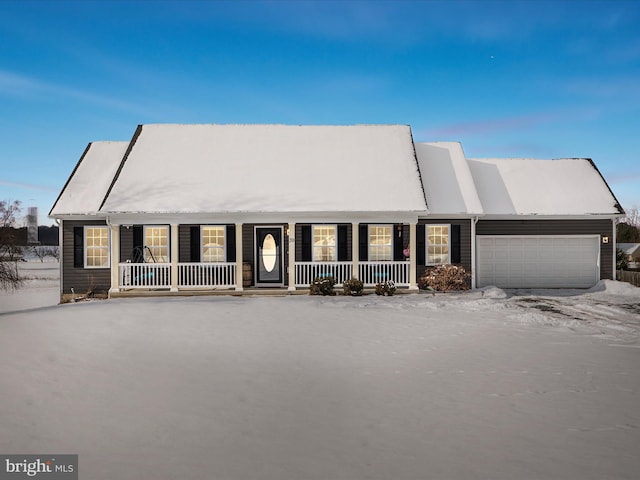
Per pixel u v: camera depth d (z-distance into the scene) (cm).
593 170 2172
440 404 613
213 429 534
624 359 834
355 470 441
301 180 1805
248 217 1681
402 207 1700
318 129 2064
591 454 472
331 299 1519
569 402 621
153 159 1870
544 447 488
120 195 1702
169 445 493
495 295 1662
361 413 583
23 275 3981
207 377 719
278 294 1678
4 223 6494
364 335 1015
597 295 1798
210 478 426
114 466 446
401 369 770
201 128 2039
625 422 555
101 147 2069
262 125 2069
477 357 845
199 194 1728
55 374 710
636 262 3703
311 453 477
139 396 633
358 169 1864
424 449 485
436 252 1897
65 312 1188
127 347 875
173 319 1134
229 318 1165
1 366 736
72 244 1809
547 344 947
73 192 1850
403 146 1989
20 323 1050
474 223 1892
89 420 553
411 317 1216
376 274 1733
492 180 2105
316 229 1841
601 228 2008
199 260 1822
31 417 559
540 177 2128
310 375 736
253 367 775
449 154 2097
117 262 1658
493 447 489
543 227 2000
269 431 530
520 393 655
